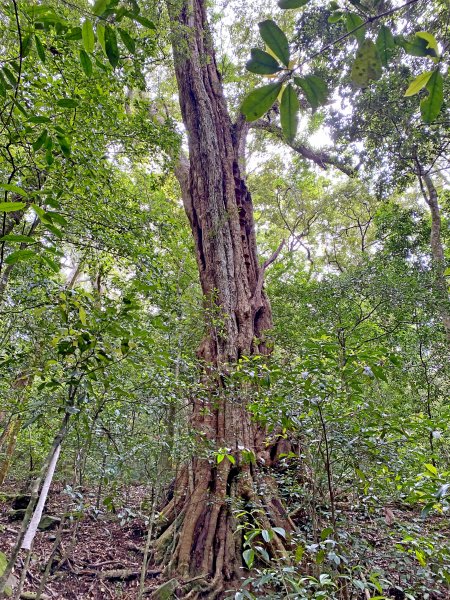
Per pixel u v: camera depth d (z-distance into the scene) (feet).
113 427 9.74
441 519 10.33
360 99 22.93
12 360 8.06
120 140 15.42
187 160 29.91
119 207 14.99
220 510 15.16
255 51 2.47
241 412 17.02
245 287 23.31
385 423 7.90
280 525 13.43
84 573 13.92
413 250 31.30
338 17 3.05
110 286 17.16
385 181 27.99
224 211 24.52
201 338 21.56
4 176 9.55
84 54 3.62
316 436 8.56
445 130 23.44
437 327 27.27
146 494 17.48
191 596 12.57
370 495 8.77
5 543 16.16
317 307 25.89
